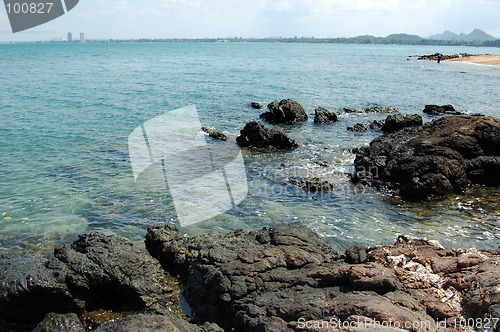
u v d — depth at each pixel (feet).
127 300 32.60
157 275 34.37
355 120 99.04
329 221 46.42
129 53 431.02
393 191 54.80
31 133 81.82
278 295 28.48
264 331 25.26
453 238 42.70
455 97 135.23
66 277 30.91
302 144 77.36
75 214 46.91
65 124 89.97
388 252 33.12
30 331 29.48
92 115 99.76
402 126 84.43
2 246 40.11
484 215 48.24
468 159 58.54
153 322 23.85
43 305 30.01
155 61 298.97
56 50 513.86
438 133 62.75
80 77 182.09
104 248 34.37
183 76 190.70
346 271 28.55
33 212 47.29
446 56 334.65
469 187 56.08
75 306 30.83
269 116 96.02
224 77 188.55
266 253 32.32
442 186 52.95
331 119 96.68
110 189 53.57
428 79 184.55
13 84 154.51
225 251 33.53
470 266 29.68
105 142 75.82
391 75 203.10
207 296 30.81
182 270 35.91
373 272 27.96
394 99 131.64
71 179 57.21
